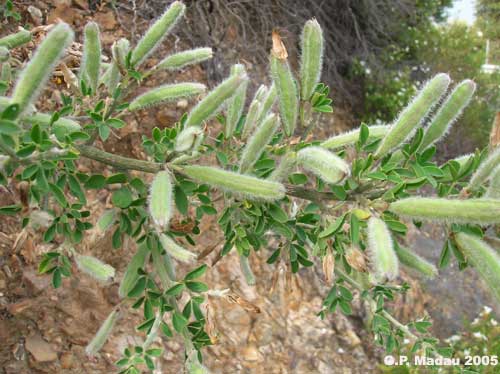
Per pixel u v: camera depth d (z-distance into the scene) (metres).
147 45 0.17
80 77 0.17
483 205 0.11
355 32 0.60
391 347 0.21
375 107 0.61
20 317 0.30
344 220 0.13
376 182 0.13
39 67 0.12
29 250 0.20
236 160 0.17
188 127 0.14
